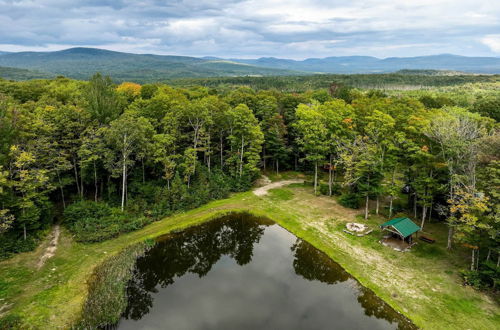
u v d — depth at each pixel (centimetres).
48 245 3400
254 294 2816
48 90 6231
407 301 2614
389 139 4153
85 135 4238
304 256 3462
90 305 2506
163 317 2489
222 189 5134
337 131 4934
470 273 2784
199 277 3138
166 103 5325
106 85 5031
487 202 2664
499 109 6291
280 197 5141
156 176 5072
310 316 2489
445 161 3403
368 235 3772
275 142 6122
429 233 3784
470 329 2278
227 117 5566
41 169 3594
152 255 3491
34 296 2569
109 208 4066
